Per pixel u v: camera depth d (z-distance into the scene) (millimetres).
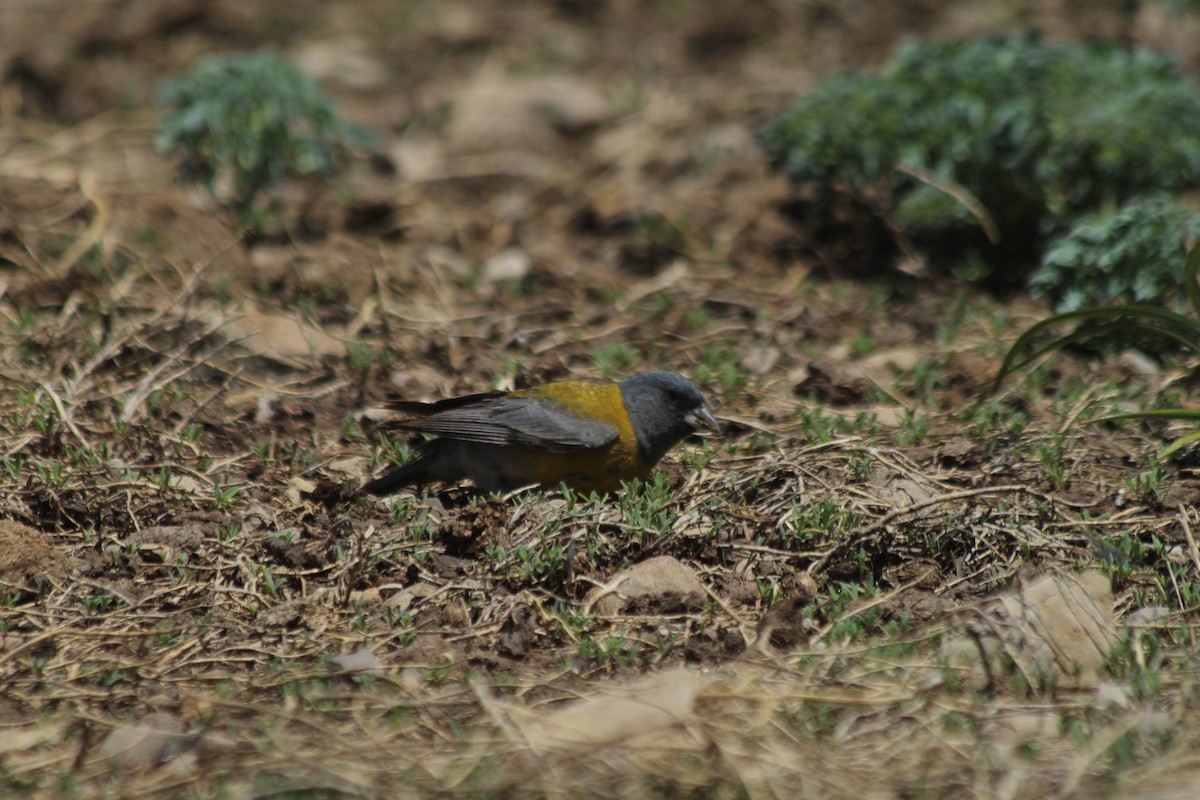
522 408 11273
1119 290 14594
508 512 10492
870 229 17703
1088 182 16406
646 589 9656
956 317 15477
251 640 9141
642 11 28656
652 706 7867
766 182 19875
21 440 11734
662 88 24844
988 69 17156
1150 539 10469
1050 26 25594
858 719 8016
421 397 13570
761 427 12711
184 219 17016
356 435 12648
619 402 11383
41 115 22422
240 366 13773
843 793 7250
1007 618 8820
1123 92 16656
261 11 27422
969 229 17219
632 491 10953
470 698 8328
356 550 9984
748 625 9375
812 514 10414
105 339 13727
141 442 12039
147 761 7691
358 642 9086
